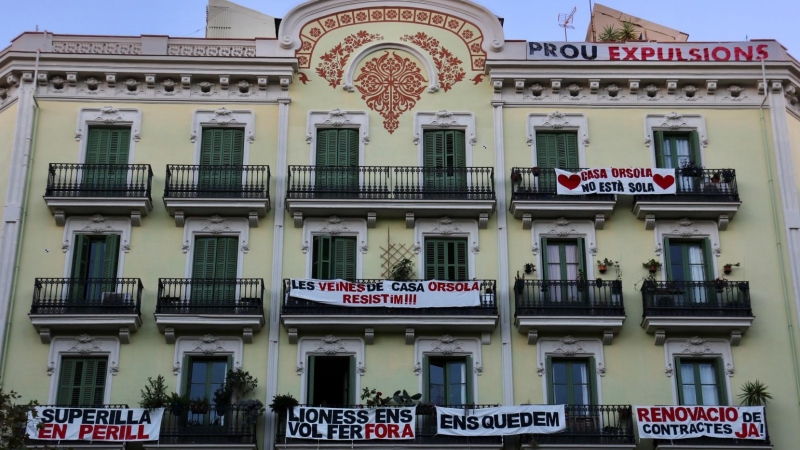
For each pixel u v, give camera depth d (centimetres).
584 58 4262
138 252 3969
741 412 3728
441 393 3844
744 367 3862
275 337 3862
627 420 3719
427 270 3994
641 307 3938
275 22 4550
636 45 4281
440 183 4072
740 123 4225
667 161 4191
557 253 4041
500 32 4309
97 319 3797
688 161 4184
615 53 4272
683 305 3891
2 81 4238
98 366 3828
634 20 4822
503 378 3834
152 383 3753
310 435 3662
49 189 3978
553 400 3825
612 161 4166
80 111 4166
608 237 4041
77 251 3966
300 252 3991
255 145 4150
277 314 3894
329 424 3678
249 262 3972
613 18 4838
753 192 4119
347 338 3866
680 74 4238
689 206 4022
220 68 4197
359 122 4181
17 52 4188
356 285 3872
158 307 3828
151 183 4053
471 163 4138
